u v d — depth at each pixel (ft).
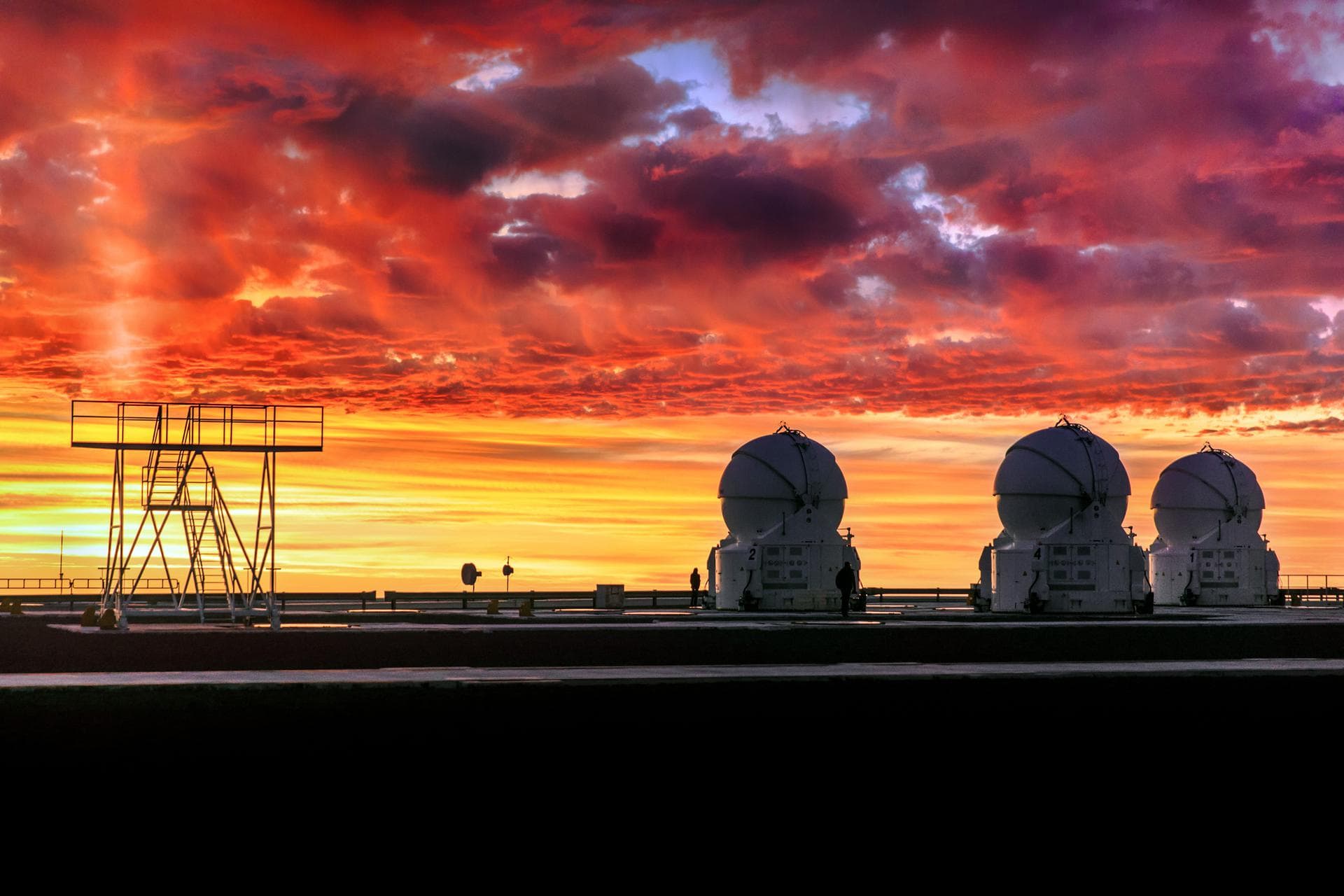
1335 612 260.62
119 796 63.52
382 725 83.51
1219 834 59.31
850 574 211.00
